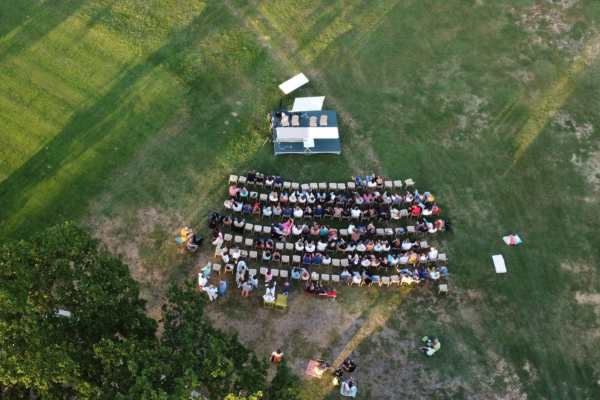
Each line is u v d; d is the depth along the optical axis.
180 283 40.25
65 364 28.02
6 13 51.19
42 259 31.17
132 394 27.08
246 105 48.78
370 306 40.38
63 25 51.00
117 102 47.66
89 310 30.56
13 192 42.81
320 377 37.31
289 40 52.78
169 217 42.88
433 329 39.78
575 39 55.28
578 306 41.44
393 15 55.41
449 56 53.38
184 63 50.28
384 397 37.06
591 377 38.69
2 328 28.42
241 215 43.41
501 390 37.88
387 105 50.06
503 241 43.91
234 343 31.61
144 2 53.25
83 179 43.88
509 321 40.50
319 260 40.94
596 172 47.75
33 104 46.75
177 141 46.44
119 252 41.06
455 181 46.53
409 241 42.88
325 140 47.22
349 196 45.00
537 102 51.19
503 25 55.78
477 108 50.50
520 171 47.38
